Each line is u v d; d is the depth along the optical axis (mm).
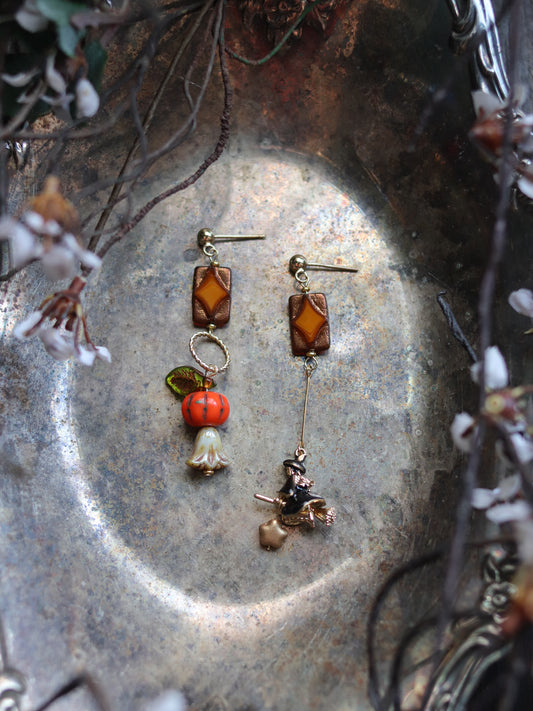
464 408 138
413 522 135
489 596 109
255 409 145
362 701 110
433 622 103
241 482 140
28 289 143
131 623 124
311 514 132
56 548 127
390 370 147
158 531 136
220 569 133
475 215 143
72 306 106
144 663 118
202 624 127
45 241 97
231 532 136
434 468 138
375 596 126
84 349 113
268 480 140
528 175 118
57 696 99
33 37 104
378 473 140
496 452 119
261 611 129
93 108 108
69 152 147
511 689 89
